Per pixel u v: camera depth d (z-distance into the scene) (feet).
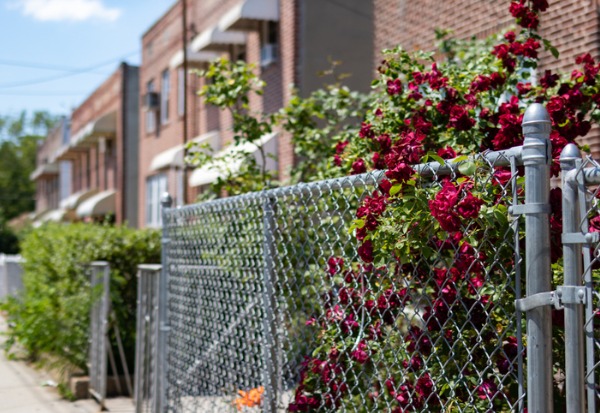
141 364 25.66
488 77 17.31
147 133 86.99
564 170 9.37
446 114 17.31
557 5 28.35
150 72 85.56
